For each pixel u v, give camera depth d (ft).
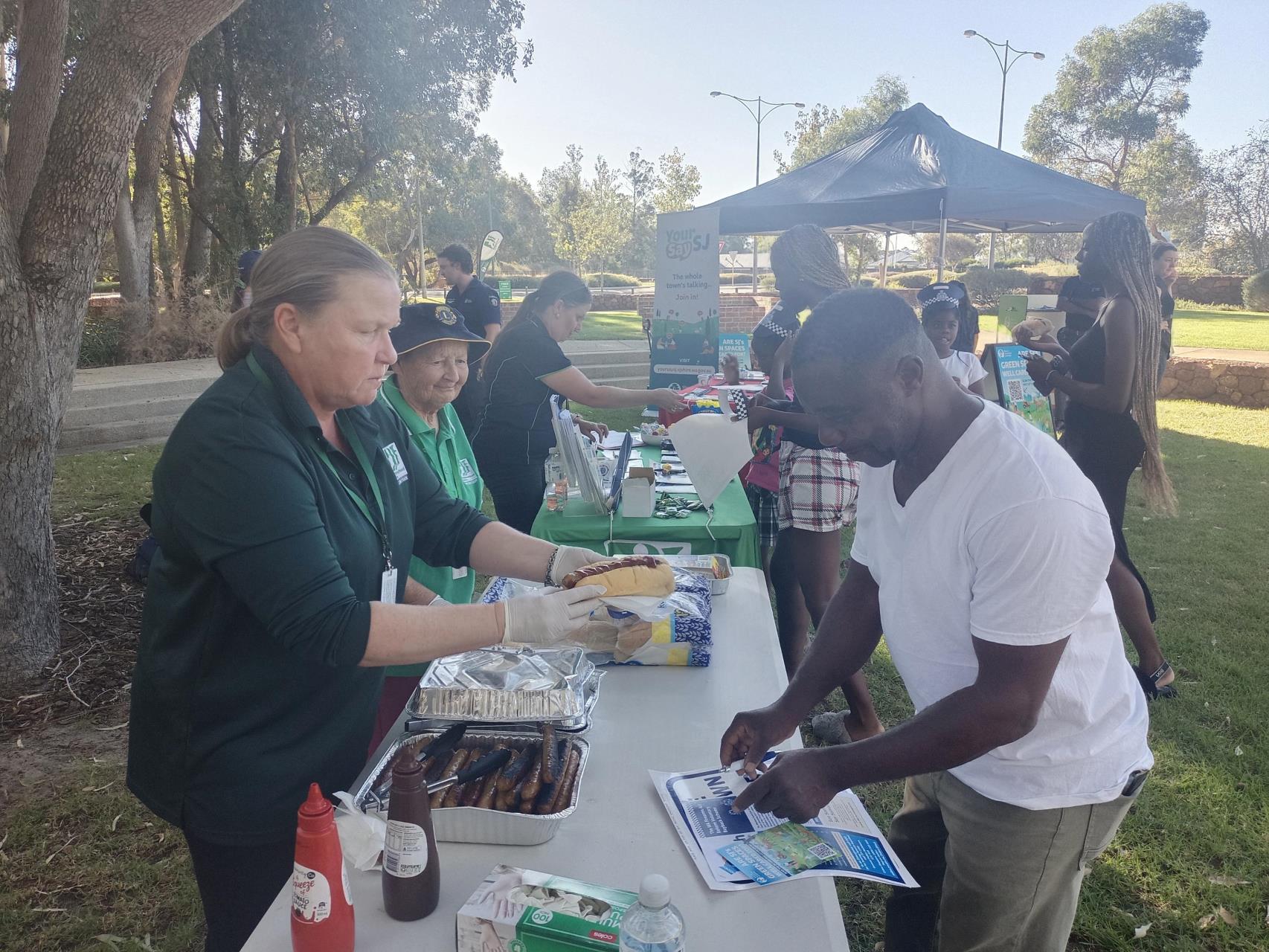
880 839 4.40
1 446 11.48
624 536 9.70
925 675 4.50
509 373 11.96
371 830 4.12
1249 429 29.40
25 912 7.85
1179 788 9.32
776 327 10.86
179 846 8.73
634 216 179.73
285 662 4.45
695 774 4.84
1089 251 10.91
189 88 47.93
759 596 7.59
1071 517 3.75
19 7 32.86
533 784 4.40
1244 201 122.31
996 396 15.25
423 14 45.47
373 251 4.52
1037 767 4.36
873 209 21.61
